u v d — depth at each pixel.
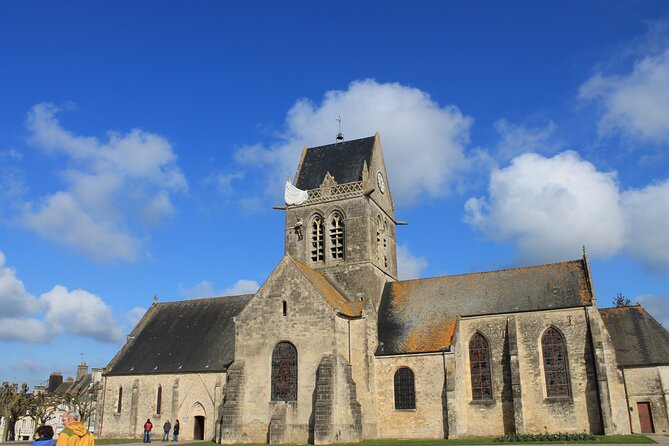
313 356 53.56
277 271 57.66
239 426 54.09
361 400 54.38
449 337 57.22
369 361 56.44
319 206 67.56
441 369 55.72
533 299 57.59
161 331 74.75
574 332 54.53
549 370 54.66
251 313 57.47
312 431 51.69
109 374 72.19
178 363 69.00
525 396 54.53
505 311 57.53
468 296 61.06
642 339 57.31
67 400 86.31
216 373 66.06
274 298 56.88
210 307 75.38
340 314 55.44
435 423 54.56
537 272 60.31
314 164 71.06
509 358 55.78
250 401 54.94
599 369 51.91
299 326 54.94
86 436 14.96
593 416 51.97
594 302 54.31
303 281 56.06
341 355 54.06
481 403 55.69
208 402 65.69
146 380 69.81
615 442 43.84
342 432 50.91
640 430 54.66
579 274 57.97
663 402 54.41
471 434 55.16
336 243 66.00
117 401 71.06
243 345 56.91
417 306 62.41
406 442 49.94
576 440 46.66
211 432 64.50
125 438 68.62
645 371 55.62
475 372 57.19
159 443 57.62
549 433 52.72
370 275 63.22
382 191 71.50
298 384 53.31
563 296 56.53
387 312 63.22
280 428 52.06
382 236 69.31
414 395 56.00
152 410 68.38
